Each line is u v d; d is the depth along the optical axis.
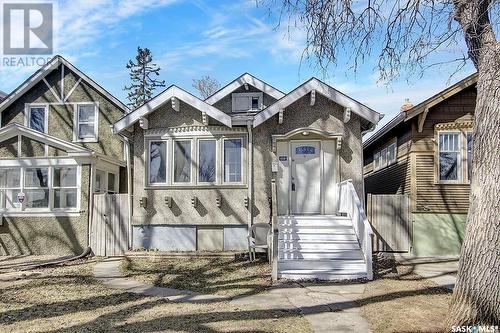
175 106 13.95
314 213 14.10
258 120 13.58
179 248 14.06
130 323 6.98
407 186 14.50
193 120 14.25
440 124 13.97
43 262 13.42
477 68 6.46
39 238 15.16
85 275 11.38
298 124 14.16
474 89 13.94
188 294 9.20
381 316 7.32
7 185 15.64
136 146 14.55
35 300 8.67
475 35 6.27
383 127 15.80
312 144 14.34
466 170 13.83
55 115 18.98
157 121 14.45
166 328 6.69
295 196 14.18
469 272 5.90
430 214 13.88
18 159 15.52
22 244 15.20
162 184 14.28
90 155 15.16
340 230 12.30
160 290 9.60
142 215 14.30
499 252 5.73
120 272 11.73
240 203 14.02
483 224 5.84
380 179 18.98
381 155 18.88
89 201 15.13
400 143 15.54
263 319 7.23
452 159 14.02
